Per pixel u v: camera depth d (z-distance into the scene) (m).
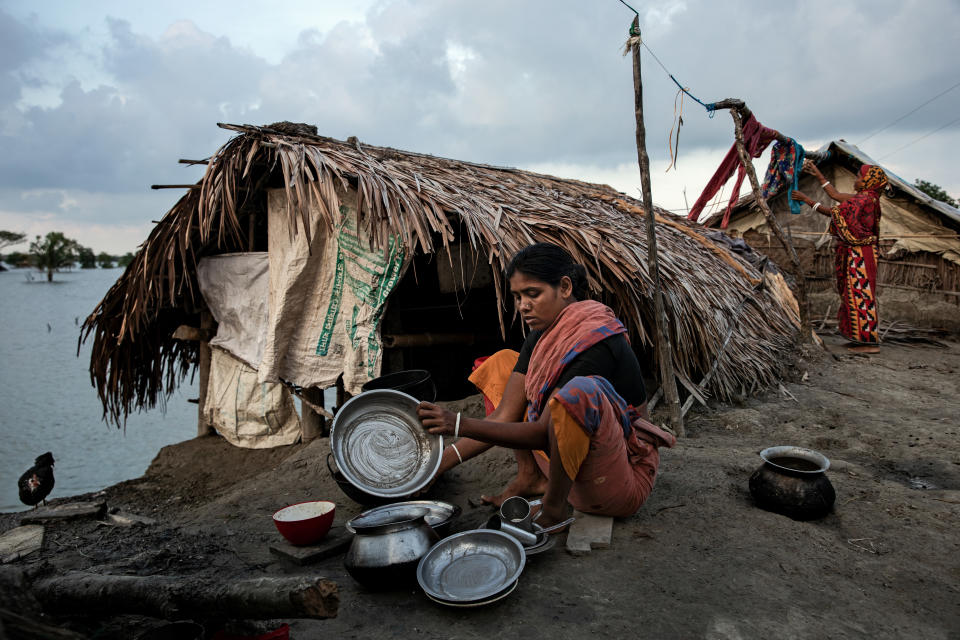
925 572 2.15
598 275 4.24
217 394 5.68
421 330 6.21
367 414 2.39
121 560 2.57
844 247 6.70
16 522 3.48
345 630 1.87
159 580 1.66
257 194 5.09
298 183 4.16
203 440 5.93
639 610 1.91
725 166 6.84
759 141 6.34
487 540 2.19
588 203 6.15
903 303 9.23
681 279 4.79
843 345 7.26
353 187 4.34
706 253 6.75
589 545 2.30
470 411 4.25
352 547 2.12
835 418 4.50
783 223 10.19
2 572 1.45
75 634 1.40
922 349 7.22
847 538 2.45
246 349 5.34
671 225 7.17
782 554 2.27
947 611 1.91
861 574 2.14
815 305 9.95
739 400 4.84
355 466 2.28
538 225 4.41
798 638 1.76
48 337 29.33
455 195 4.43
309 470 3.74
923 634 1.79
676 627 1.82
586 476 2.28
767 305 6.74
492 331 6.32
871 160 9.12
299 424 5.39
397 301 5.29
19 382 17.11
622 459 2.27
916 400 4.98
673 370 4.34
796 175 6.73
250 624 1.74
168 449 5.69
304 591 1.44
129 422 12.35
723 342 5.02
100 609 1.71
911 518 2.62
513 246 4.03
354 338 4.44
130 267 5.50
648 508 2.69
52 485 3.93
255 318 5.23
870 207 6.46
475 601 1.88
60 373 18.89
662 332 4.01
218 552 2.65
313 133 5.37
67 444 10.43
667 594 2.00
